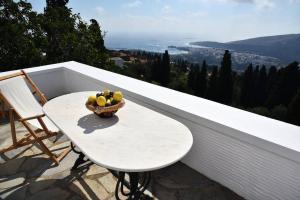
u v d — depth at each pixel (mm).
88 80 3666
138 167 1266
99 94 1961
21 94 2646
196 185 2129
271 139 1665
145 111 2061
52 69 4137
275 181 1715
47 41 13219
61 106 2188
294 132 1778
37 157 2512
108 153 1402
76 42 14523
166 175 2258
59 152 2602
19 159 2471
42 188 2059
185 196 1996
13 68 11562
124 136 1623
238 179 1968
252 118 2027
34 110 2682
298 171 1566
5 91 2486
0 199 1927
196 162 2303
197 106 2305
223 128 1916
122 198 1938
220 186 2115
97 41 16234
